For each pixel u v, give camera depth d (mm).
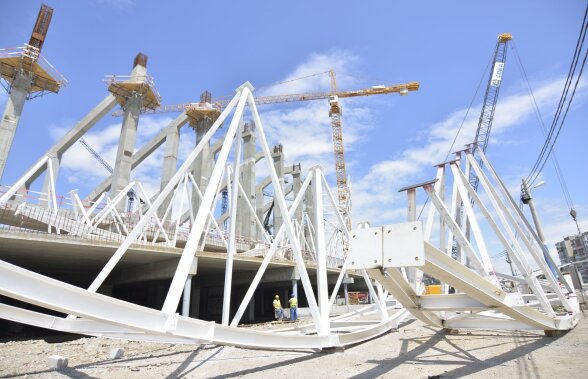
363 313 21828
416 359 10297
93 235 29547
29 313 7863
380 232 7633
